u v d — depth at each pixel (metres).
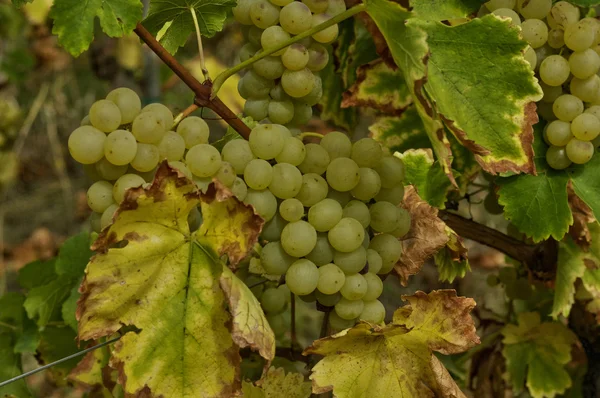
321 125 1.38
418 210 0.70
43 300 0.86
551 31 0.71
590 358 0.87
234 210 0.61
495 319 0.92
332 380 0.64
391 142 0.81
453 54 0.67
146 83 1.42
